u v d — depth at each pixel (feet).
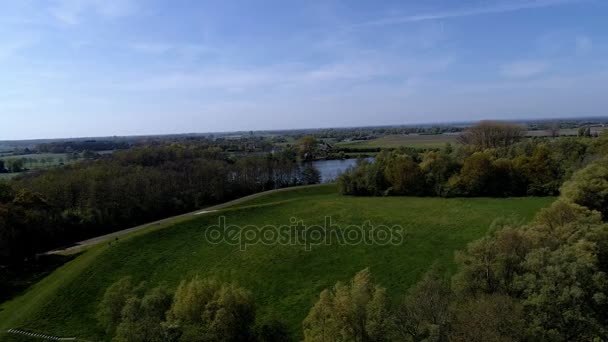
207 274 164.14
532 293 99.35
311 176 404.57
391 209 250.37
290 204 264.31
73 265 169.68
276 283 155.33
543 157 278.05
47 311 135.33
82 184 256.93
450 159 299.58
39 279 167.84
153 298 113.50
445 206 254.68
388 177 303.07
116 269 165.99
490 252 112.78
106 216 243.81
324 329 100.68
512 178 279.69
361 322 100.22
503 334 88.84
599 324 93.97
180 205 289.53
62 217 225.56
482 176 278.67
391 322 98.43
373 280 153.48
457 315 95.30
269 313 135.03
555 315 94.79
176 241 195.42
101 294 149.38
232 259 177.06
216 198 329.72
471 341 86.02
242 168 371.56
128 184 266.77
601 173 182.09
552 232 130.00
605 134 291.99
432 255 172.04
